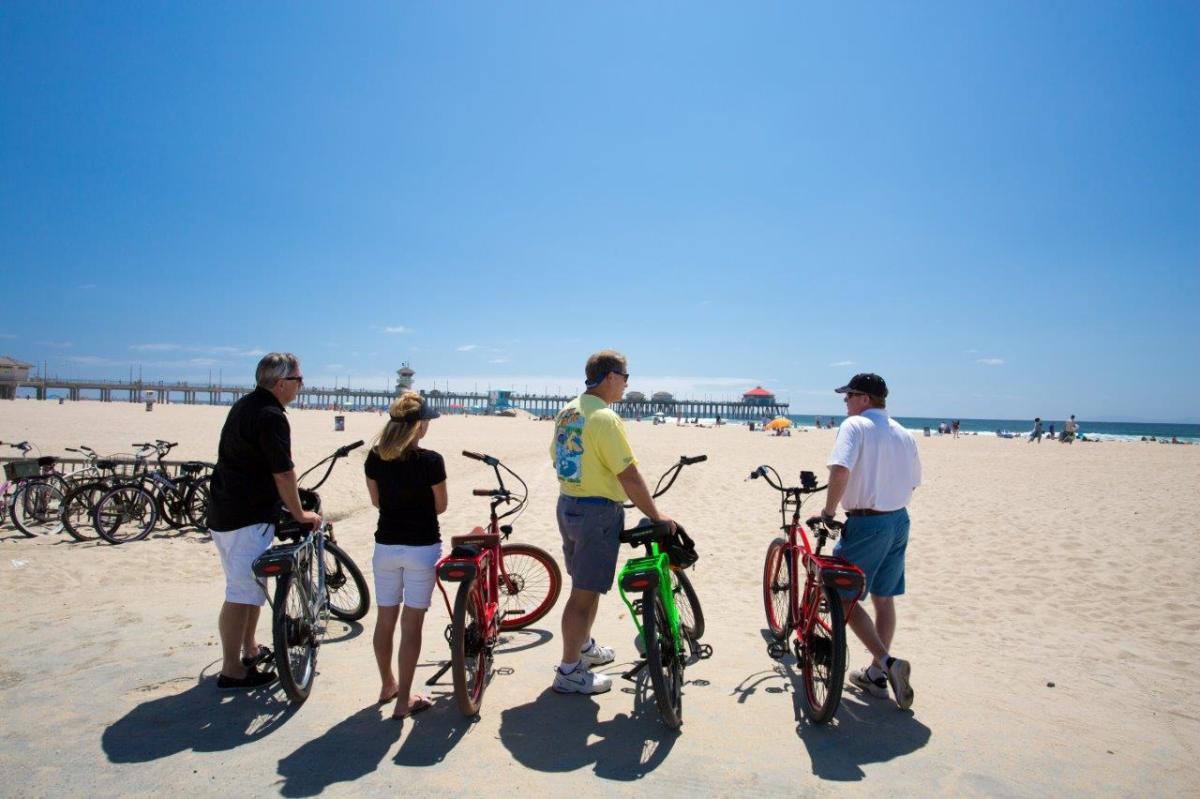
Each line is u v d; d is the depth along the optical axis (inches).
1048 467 807.7
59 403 2615.7
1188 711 145.3
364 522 395.2
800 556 161.2
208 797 104.0
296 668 144.1
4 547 297.7
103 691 142.7
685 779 111.2
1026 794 109.3
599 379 142.6
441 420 2319.1
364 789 106.6
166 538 323.6
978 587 262.1
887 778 112.9
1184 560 299.9
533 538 348.8
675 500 497.4
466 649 133.5
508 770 113.2
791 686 153.1
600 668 165.6
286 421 146.3
